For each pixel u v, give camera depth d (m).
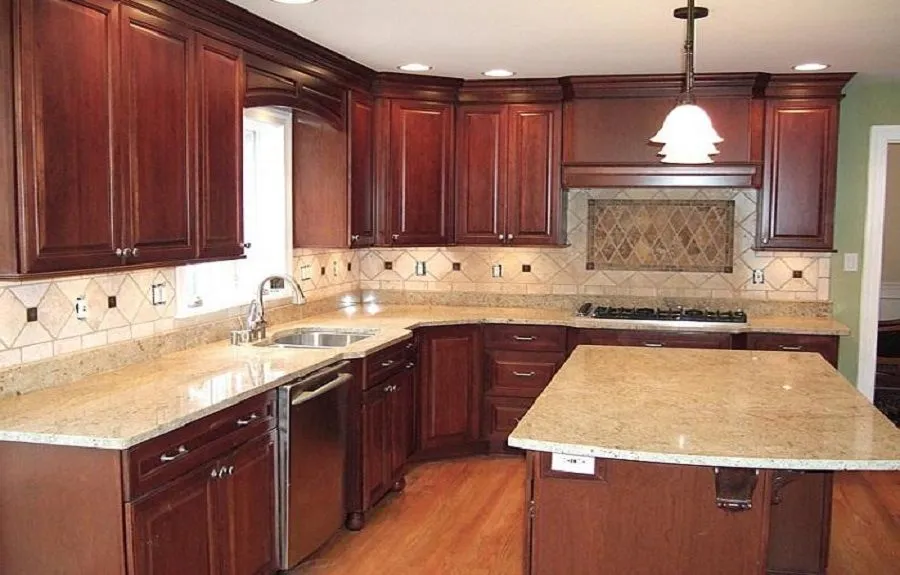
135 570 2.29
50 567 2.34
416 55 4.28
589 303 5.37
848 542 3.79
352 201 4.64
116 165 2.66
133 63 2.73
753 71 4.61
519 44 4.00
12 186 2.29
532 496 2.34
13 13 2.25
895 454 2.13
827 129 4.77
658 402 2.71
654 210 5.27
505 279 5.47
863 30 3.63
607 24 3.58
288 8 3.34
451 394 4.89
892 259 7.88
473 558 3.53
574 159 4.98
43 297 2.80
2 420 2.39
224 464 2.73
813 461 2.08
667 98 4.84
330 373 3.46
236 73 3.39
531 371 4.92
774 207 4.86
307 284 4.79
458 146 5.14
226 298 4.01
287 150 4.47
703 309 5.24
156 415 2.45
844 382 3.07
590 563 2.32
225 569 2.77
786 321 4.88
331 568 3.42
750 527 2.22
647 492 2.27
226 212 3.32
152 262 2.85
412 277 5.54
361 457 3.80
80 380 2.93
